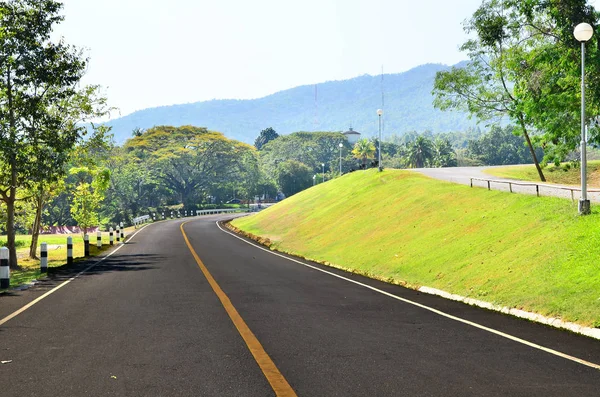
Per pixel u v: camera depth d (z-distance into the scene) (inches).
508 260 689.6
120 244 1531.7
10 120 1175.0
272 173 6983.3
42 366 299.1
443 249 884.6
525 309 502.0
